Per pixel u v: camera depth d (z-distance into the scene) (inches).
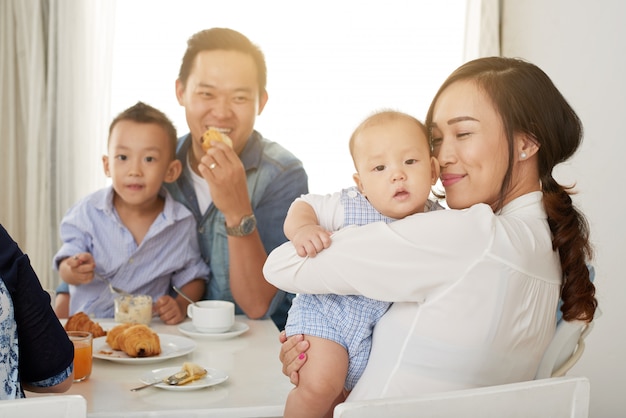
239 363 66.0
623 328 100.8
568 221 45.5
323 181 131.0
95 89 117.2
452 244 41.9
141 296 82.0
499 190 46.3
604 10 104.8
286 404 48.4
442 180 47.9
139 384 58.6
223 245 94.9
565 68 113.8
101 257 91.4
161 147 91.8
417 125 48.6
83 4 116.1
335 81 130.3
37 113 116.3
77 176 116.5
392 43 131.3
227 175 85.4
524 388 35.9
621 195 101.0
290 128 129.9
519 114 45.2
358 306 46.7
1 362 41.1
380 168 47.9
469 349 42.4
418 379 43.2
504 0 131.8
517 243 42.6
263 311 88.6
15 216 119.1
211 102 94.7
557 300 46.3
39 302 44.2
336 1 129.6
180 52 123.7
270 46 128.1
